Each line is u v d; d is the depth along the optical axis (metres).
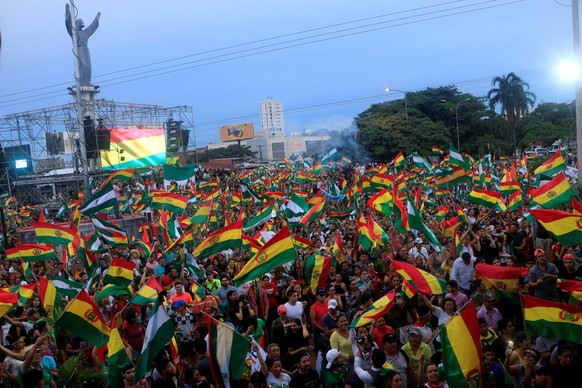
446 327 8.11
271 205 18.78
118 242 17.66
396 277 12.20
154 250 18.86
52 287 12.45
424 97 85.12
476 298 11.17
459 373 7.94
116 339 9.16
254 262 11.74
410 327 10.06
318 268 13.12
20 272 18.27
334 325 10.91
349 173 40.16
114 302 13.21
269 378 9.04
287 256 11.77
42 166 59.25
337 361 9.41
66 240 18.11
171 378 8.73
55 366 9.67
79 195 35.47
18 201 48.19
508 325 9.39
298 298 12.06
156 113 54.28
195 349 9.34
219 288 13.00
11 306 10.80
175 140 53.19
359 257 15.92
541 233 16.06
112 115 50.66
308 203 22.38
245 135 121.62
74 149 47.25
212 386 8.78
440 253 15.21
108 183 18.92
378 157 76.00
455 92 88.06
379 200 20.19
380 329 10.10
